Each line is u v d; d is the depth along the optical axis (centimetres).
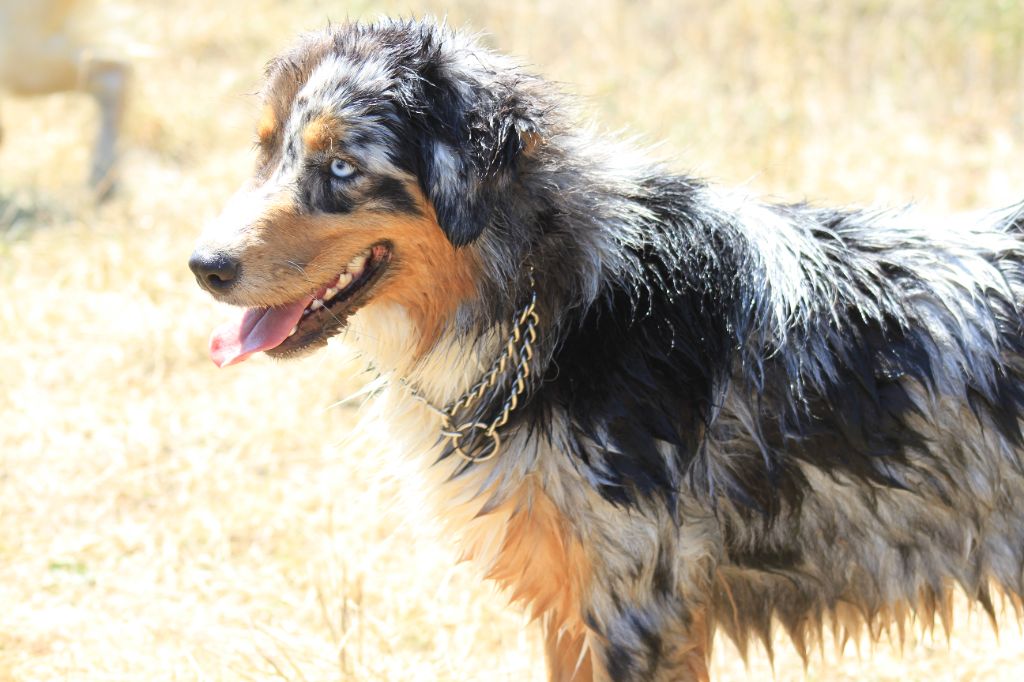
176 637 579
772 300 441
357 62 435
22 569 626
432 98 427
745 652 488
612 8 1357
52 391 786
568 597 458
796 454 442
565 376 435
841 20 1311
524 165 433
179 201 1026
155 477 705
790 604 477
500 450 442
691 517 443
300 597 610
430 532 484
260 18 1402
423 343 454
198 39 1356
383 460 567
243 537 662
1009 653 584
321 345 446
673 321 438
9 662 547
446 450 458
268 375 803
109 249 933
